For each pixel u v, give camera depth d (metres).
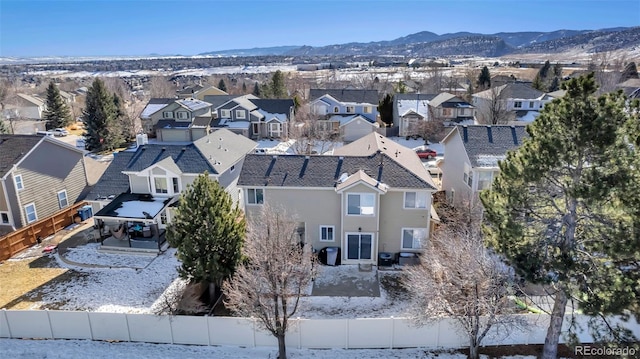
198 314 19.98
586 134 12.97
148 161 30.27
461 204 26.31
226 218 20.12
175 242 19.98
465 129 29.75
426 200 24.61
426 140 56.81
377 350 17.73
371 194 23.98
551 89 84.81
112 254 26.66
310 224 25.48
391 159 26.23
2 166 28.64
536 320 17.27
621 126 13.05
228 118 63.28
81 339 18.61
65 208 32.44
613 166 13.08
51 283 23.23
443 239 20.56
